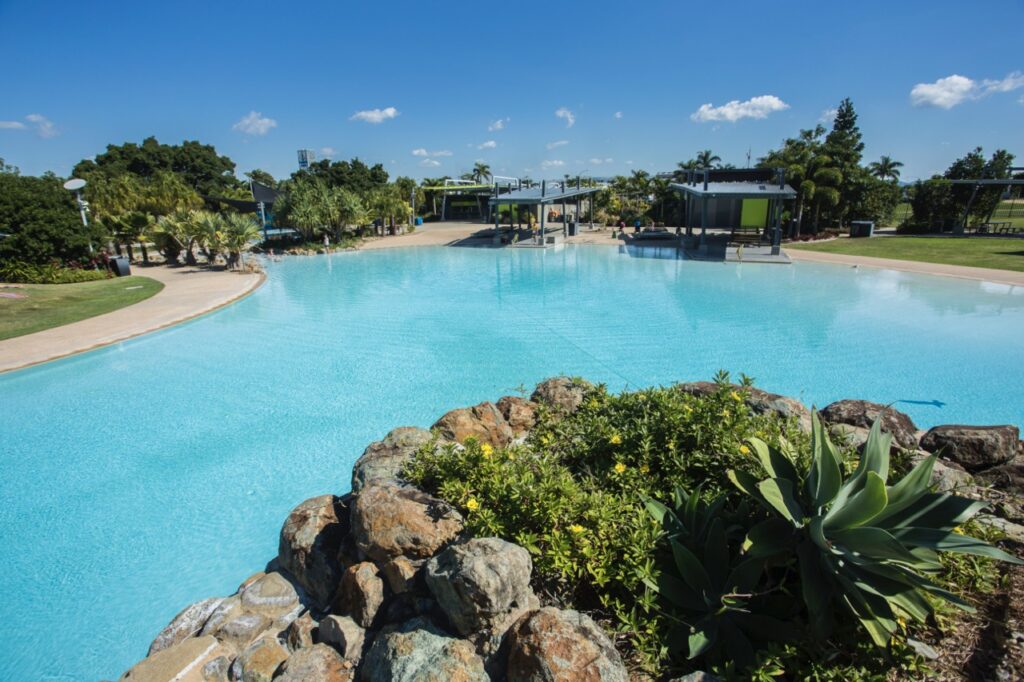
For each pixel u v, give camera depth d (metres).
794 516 3.28
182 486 7.14
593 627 3.04
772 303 15.55
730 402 4.99
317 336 13.45
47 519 6.49
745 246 26.89
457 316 15.23
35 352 11.55
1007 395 8.98
